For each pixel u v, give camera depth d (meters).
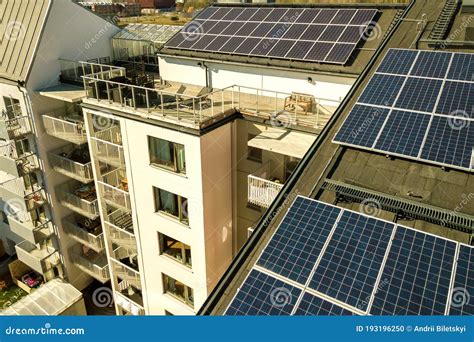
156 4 85.44
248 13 24.94
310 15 22.80
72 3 25.47
